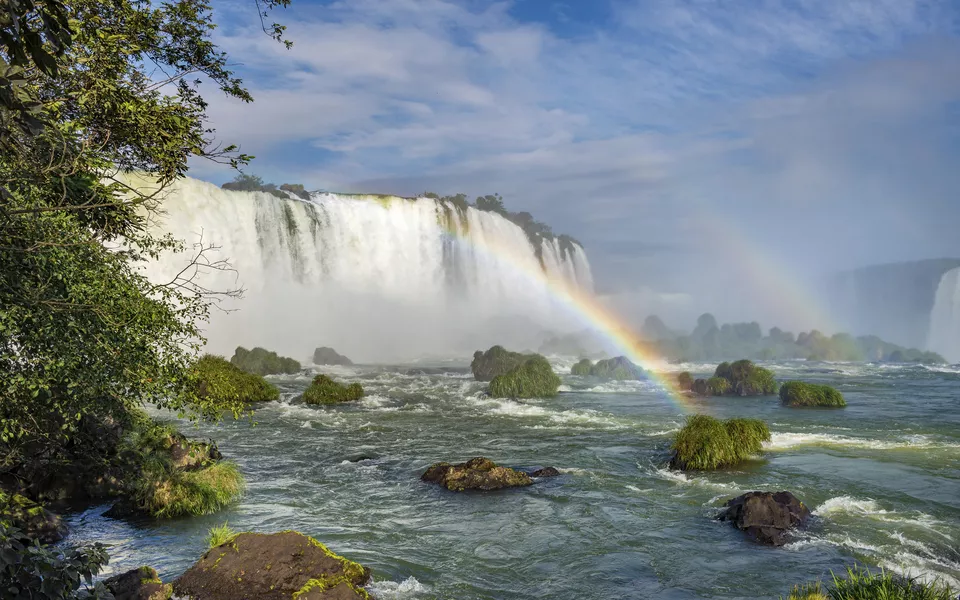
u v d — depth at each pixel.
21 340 8.73
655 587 11.97
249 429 28.66
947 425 28.75
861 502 16.81
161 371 10.38
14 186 7.93
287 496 18.06
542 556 13.54
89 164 9.51
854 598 10.07
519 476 19.17
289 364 52.06
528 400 38.34
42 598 7.38
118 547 13.73
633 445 24.94
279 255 63.47
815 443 24.34
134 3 10.36
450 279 81.69
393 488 18.97
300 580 10.89
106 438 17.11
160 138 10.59
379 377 50.44
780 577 12.25
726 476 19.72
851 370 57.81
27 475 15.74
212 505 16.42
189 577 11.02
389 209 75.94
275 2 10.56
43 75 8.89
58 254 8.55
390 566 12.91
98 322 9.30
